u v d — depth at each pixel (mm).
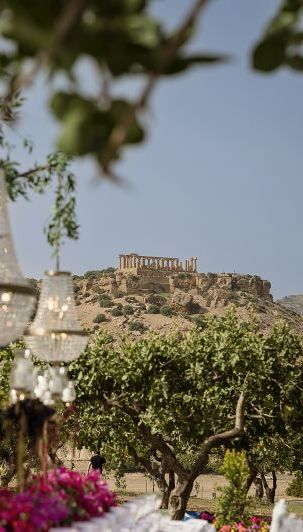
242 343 23781
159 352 24047
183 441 24594
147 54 1863
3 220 10609
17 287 10547
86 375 23281
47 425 11508
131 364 23531
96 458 21828
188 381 24281
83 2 1787
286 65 2061
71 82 1965
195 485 49906
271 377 24125
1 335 11242
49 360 14242
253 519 19453
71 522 9609
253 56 2031
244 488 19578
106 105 1928
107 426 27312
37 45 1854
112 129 1904
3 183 10664
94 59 1921
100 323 178750
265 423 24094
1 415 11211
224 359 23547
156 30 1861
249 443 25547
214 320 25375
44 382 13164
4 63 2248
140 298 195875
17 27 1834
